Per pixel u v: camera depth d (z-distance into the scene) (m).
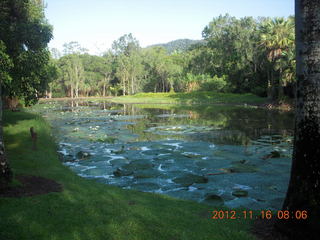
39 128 15.37
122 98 60.38
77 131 17.30
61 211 5.06
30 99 15.07
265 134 15.72
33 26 13.56
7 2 12.45
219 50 54.81
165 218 4.85
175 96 53.91
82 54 84.81
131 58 73.38
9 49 12.58
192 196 6.98
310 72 3.94
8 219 4.64
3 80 10.98
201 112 29.52
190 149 12.16
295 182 4.08
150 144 13.32
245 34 47.47
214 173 8.84
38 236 4.16
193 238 4.10
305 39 3.97
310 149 3.92
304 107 4.01
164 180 8.26
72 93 74.12
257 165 9.62
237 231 4.33
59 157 11.15
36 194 5.92
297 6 4.11
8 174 6.17
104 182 8.13
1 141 6.11
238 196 6.96
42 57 14.08
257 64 46.28
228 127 18.47
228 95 47.75
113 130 17.64
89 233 4.27
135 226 4.48
